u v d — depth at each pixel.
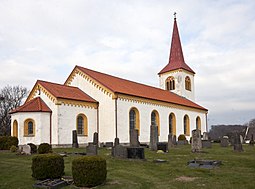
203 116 51.03
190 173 13.37
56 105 29.48
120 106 32.88
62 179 12.02
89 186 11.03
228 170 13.91
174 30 56.34
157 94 42.88
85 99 32.38
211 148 27.92
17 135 29.67
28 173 13.85
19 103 65.44
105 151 23.30
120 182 11.80
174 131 42.34
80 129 31.61
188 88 53.81
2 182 12.58
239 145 23.97
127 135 33.38
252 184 10.73
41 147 21.33
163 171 14.10
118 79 40.78
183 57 55.44
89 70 37.47
